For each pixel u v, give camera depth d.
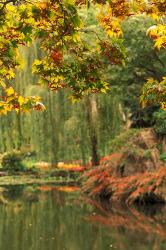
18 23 5.94
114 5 6.41
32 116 22.52
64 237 12.49
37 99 6.90
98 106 23.64
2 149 22.22
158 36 6.71
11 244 11.70
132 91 20.72
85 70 6.48
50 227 13.96
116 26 6.55
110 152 25.05
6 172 33.44
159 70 19.61
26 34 5.97
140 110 23.14
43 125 22.69
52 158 23.12
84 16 17.55
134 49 18.08
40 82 6.84
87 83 6.57
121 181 20.88
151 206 18.48
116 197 20.23
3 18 5.89
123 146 22.39
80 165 30.64
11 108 6.87
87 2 6.14
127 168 21.53
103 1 6.09
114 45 6.28
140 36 17.88
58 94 22.81
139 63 19.09
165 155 20.64
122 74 19.27
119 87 20.25
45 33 6.03
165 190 19.05
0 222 14.86
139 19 17.78
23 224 14.48
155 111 22.09
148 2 6.50
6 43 6.22
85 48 6.43
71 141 23.36
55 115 22.83
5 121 22.08
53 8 5.70
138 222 14.65
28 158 34.34
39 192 23.95
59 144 23.09
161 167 19.89
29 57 21.91
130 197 19.19
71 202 19.84
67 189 25.31
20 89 21.69
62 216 15.96
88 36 15.44
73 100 6.89
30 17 5.86
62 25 5.93
